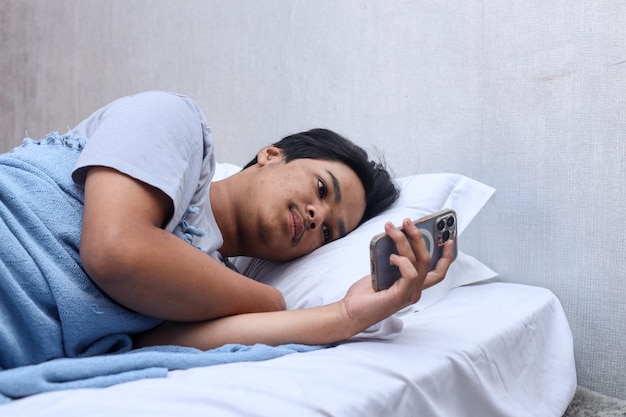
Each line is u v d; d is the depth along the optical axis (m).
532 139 1.35
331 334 0.87
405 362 0.82
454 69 1.44
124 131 0.87
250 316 0.90
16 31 2.50
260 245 1.15
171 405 0.61
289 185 1.13
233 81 1.87
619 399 1.25
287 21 1.73
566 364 1.16
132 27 2.13
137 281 0.78
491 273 1.35
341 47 1.62
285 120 1.75
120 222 0.78
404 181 1.40
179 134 0.93
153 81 2.09
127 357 0.72
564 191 1.31
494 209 1.41
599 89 1.26
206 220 1.03
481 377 0.91
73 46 2.33
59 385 0.65
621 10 1.23
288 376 0.71
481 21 1.40
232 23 1.85
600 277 1.28
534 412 1.00
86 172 0.87
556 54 1.30
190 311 0.86
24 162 0.90
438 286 1.20
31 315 0.77
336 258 1.11
